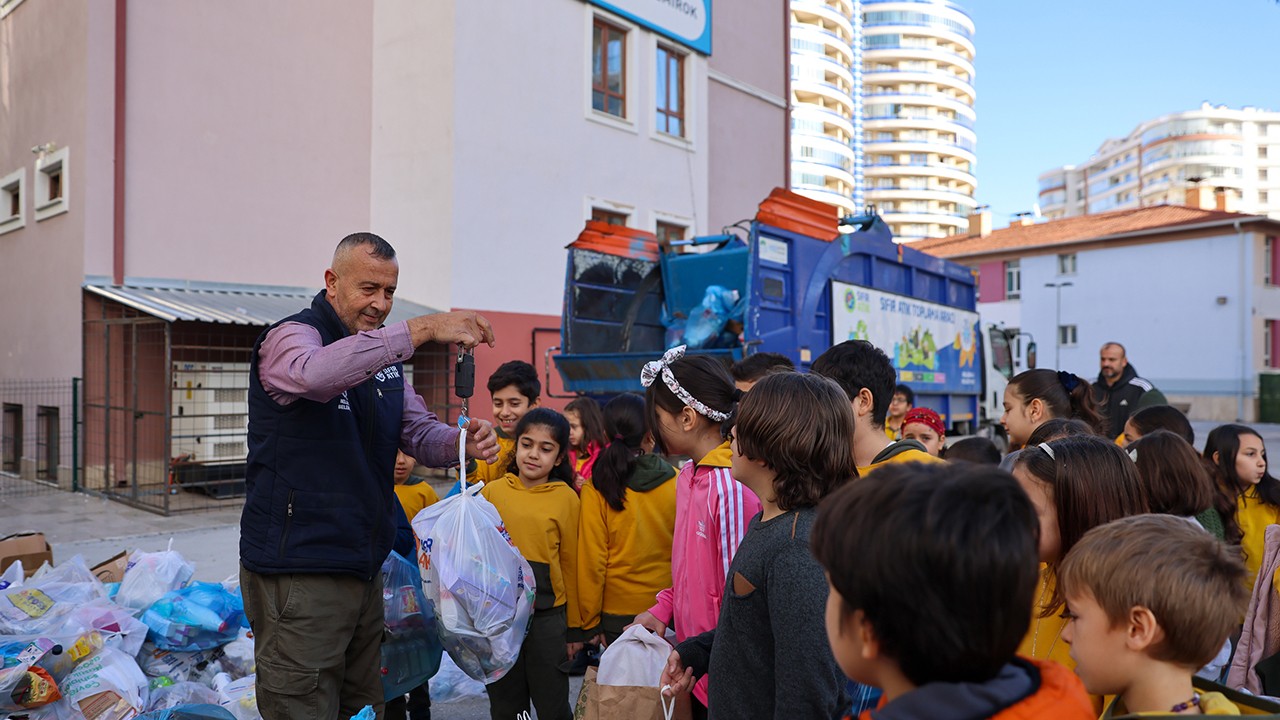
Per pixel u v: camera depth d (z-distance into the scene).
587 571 3.43
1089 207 150.38
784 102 18.47
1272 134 126.00
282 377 2.45
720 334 8.92
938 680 1.12
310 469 2.54
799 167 84.38
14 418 12.40
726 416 2.64
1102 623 1.59
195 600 4.02
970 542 1.07
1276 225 30.89
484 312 12.39
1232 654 2.96
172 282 11.18
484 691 4.43
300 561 2.51
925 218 108.62
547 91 13.32
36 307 11.79
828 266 9.19
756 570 1.94
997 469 1.19
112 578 4.76
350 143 12.88
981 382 13.09
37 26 11.81
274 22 12.16
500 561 2.95
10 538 5.03
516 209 12.85
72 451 10.84
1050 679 1.19
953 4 111.44
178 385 10.23
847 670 1.23
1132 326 33.50
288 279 12.25
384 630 2.97
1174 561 1.53
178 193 11.27
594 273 9.16
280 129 12.21
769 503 2.04
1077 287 35.06
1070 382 4.40
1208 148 123.88
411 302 12.39
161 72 11.16
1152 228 32.62
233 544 7.82
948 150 109.50
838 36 89.00
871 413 2.68
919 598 1.08
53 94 11.39
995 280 37.66
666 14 15.27
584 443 4.43
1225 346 31.28
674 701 2.40
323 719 2.54
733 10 17.11
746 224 17.38
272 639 2.54
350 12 12.88
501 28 12.69
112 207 10.78
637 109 14.81
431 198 12.29
